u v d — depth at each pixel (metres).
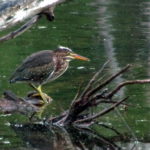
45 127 14.12
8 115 14.96
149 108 14.98
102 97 14.05
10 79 16.52
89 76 17.80
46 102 15.82
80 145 12.98
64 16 25.06
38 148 12.77
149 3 26.44
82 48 20.95
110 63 19.16
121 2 26.72
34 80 16.55
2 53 20.20
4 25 13.52
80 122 14.27
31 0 13.46
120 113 14.75
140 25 23.77
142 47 21.06
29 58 16.73
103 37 22.33
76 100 14.17
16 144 12.94
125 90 16.38
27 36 22.41
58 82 17.36
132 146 12.87
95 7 26.17
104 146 12.95
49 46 21.16
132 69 18.44
